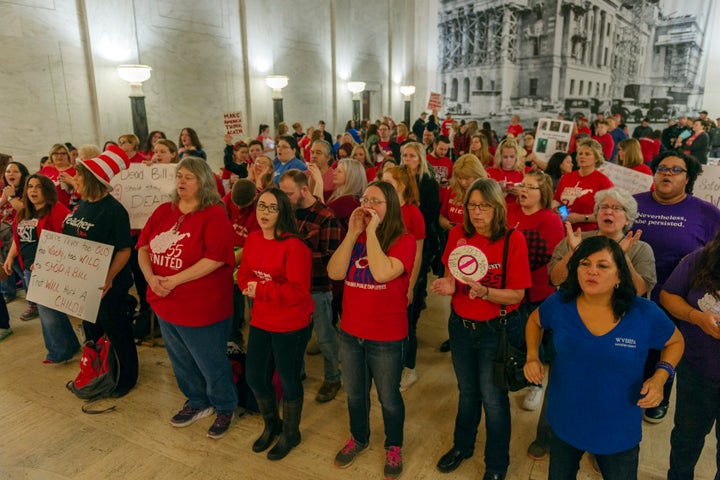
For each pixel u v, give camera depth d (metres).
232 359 3.05
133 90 8.09
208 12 9.66
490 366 2.19
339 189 3.36
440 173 5.25
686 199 2.68
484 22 16.77
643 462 2.55
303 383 3.42
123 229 3.12
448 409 3.08
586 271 1.63
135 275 4.29
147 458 2.65
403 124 8.73
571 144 7.40
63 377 3.54
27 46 7.01
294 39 11.90
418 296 3.43
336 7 13.16
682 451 2.11
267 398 2.63
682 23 14.65
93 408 3.13
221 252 2.61
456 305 2.25
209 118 9.91
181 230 2.62
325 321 3.06
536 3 15.95
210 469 2.55
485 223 2.13
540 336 1.93
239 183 3.41
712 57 14.51
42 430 2.91
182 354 2.82
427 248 3.57
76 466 2.59
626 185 3.82
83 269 3.08
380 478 2.47
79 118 7.73
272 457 2.60
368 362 2.32
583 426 1.72
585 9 15.52
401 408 2.38
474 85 17.39
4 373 3.60
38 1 7.07
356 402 2.46
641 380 1.67
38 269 3.21
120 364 3.23
